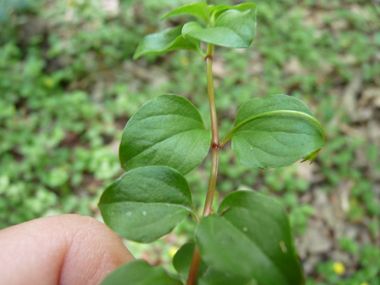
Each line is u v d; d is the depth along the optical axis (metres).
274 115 0.06
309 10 0.38
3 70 0.28
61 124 0.26
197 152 0.06
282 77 0.31
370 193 0.24
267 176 0.24
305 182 0.24
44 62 0.30
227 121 0.27
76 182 0.24
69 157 0.25
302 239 0.22
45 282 0.10
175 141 0.06
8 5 0.30
